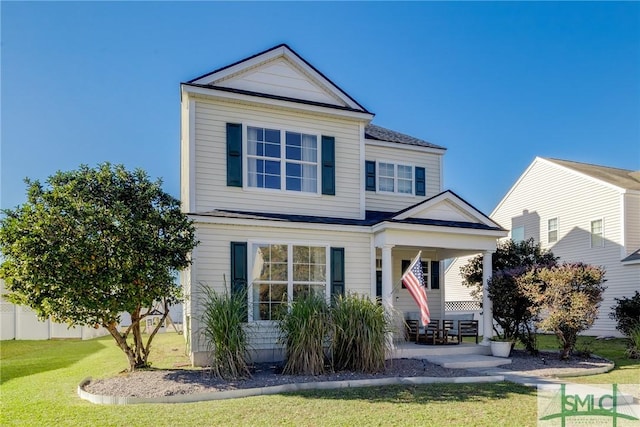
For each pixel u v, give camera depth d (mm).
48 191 9555
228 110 12852
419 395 8117
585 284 12680
